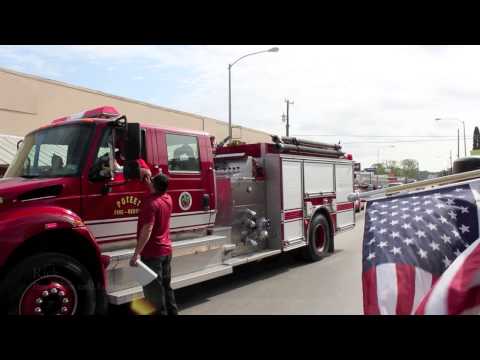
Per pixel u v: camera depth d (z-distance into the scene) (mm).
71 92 17734
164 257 4699
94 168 4859
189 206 6145
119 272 4926
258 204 8109
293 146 8859
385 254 2459
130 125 4738
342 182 10938
